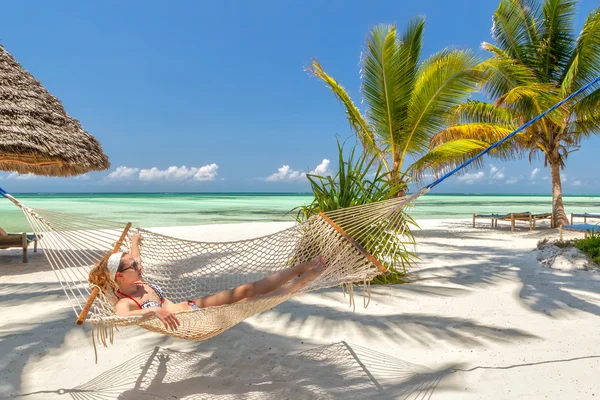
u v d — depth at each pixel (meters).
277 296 2.95
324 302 5.09
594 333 3.89
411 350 3.55
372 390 2.86
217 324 3.03
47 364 3.36
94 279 2.87
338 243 3.67
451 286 5.89
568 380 2.93
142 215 25.34
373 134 11.62
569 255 7.12
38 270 7.54
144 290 3.33
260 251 4.30
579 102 12.18
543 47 13.10
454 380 2.97
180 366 3.31
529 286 5.78
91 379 3.11
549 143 13.79
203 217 23.64
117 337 3.94
